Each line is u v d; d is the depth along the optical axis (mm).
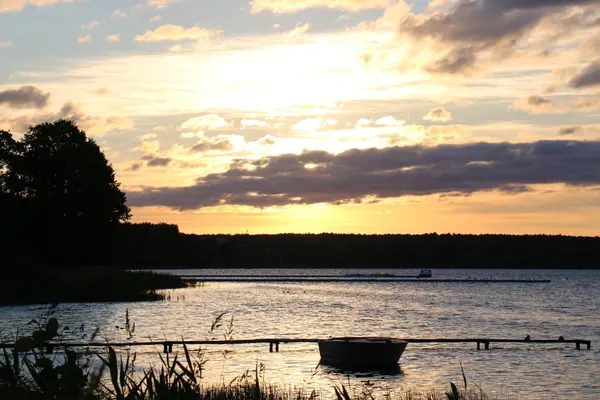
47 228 88375
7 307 59375
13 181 89062
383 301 91125
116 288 75000
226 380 25188
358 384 26641
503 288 144250
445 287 143375
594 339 45688
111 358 7797
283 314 65000
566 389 27000
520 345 40312
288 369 29875
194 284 115125
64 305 64312
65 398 7477
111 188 91812
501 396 25375
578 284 177125
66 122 93062
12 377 7863
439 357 35031
